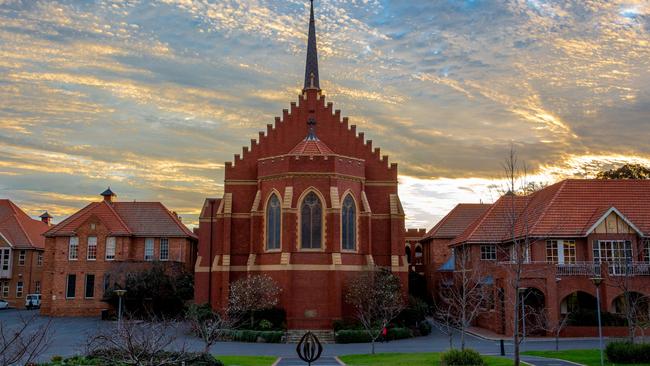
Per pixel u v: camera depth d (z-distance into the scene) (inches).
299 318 1958.7
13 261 3228.3
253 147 2277.3
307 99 2299.5
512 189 1401.3
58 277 2679.6
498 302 2009.1
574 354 1385.3
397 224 2208.4
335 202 2023.9
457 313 2020.2
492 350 1534.2
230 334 1861.5
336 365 1267.2
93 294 2664.9
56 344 1610.5
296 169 2053.4
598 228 2046.0
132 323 1293.1
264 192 2126.0
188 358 1082.1
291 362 1337.4
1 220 3339.1
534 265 1916.8
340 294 2004.2
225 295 2126.0
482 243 2299.5
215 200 2412.6
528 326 1921.8
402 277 2167.8
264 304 1927.9
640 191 2175.2
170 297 2379.4
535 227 2060.8
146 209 2893.7
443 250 3142.2
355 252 2087.8
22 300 3211.1
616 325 1879.9
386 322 1636.3
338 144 2272.4
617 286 1722.4
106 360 1052.5
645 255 2055.9
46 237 2733.8
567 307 2087.8
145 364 833.5
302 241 2027.6
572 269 1955.0
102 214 2795.3
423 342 1819.6
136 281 2367.1
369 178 2255.2
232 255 2196.1
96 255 2694.4
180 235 2812.5
